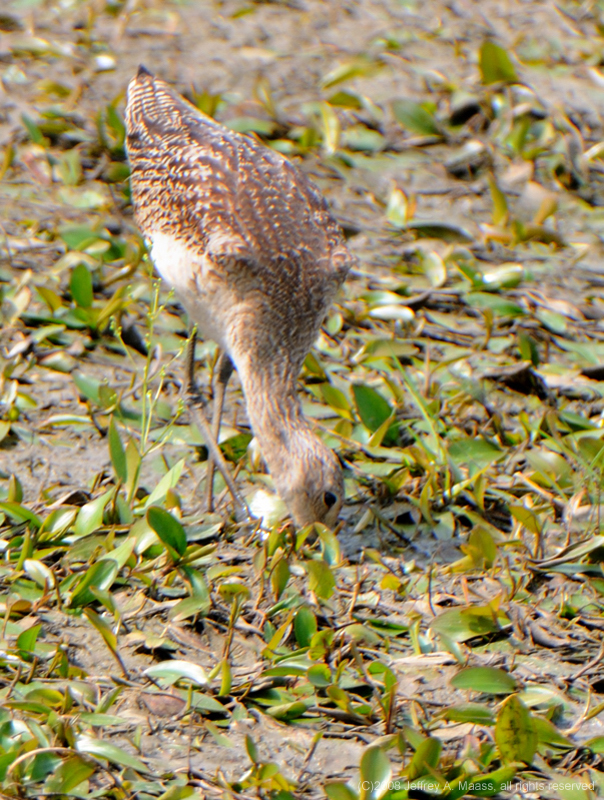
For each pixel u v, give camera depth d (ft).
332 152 52.44
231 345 33.30
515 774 22.61
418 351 39.60
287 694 24.62
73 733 22.08
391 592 28.60
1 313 38.22
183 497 32.22
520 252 47.96
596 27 66.49
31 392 35.42
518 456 34.86
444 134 55.01
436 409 35.99
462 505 32.65
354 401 35.06
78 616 26.40
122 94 49.70
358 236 47.16
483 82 57.67
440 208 50.42
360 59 60.44
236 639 26.22
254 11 65.67
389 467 33.32
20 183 46.85
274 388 32.30
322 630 26.08
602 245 48.60
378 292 42.37
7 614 25.27
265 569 28.68
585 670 25.84
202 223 33.96
